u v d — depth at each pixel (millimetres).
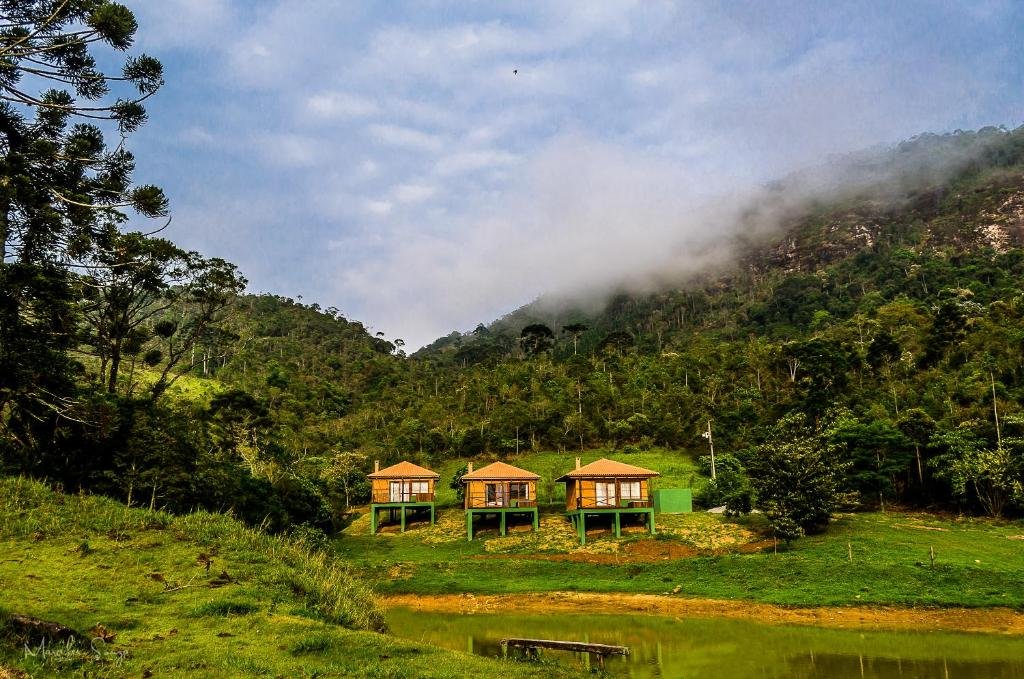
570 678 12156
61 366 26688
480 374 105812
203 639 12148
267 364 110812
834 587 32844
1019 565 34219
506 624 29578
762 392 80750
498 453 77875
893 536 41250
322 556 20719
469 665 12211
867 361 77312
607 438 77438
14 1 19328
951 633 27000
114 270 29141
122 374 51125
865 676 20281
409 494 55688
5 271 22109
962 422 52250
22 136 22438
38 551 15633
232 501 33531
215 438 50250
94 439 26078
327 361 125312
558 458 74562
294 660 11477
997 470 45438
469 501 50625
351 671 11109
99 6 19594
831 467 46531
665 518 50875
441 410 88500
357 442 82500
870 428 53469
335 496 61500
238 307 53375
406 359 154875
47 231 24141
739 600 32906
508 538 48938
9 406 25344
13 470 22688
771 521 42281
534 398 86250
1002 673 20500
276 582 15992
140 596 14016
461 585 38156
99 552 16109
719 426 72125
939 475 49438
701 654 23469
